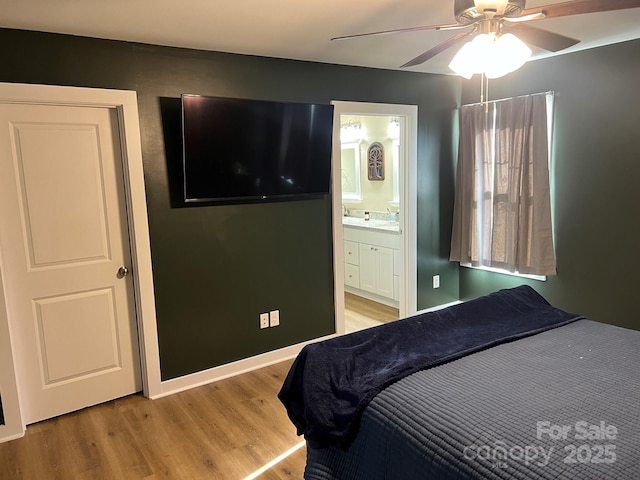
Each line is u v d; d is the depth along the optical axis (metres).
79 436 2.73
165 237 3.11
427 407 1.67
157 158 3.03
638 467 1.32
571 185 3.72
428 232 4.50
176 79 3.05
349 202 6.21
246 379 3.43
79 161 2.85
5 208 2.65
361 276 5.51
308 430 1.95
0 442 2.69
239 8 2.33
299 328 3.81
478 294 4.61
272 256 3.59
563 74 3.68
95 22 2.47
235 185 3.26
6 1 2.14
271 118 3.30
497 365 1.97
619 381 1.81
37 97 2.62
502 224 4.11
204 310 3.33
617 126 3.40
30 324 2.80
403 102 4.13
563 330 2.37
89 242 2.94
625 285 3.49
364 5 2.34
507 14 1.78
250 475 2.36
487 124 4.14
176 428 2.79
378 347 2.19
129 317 3.14
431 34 2.86
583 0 1.64
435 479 1.47
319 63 3.63
